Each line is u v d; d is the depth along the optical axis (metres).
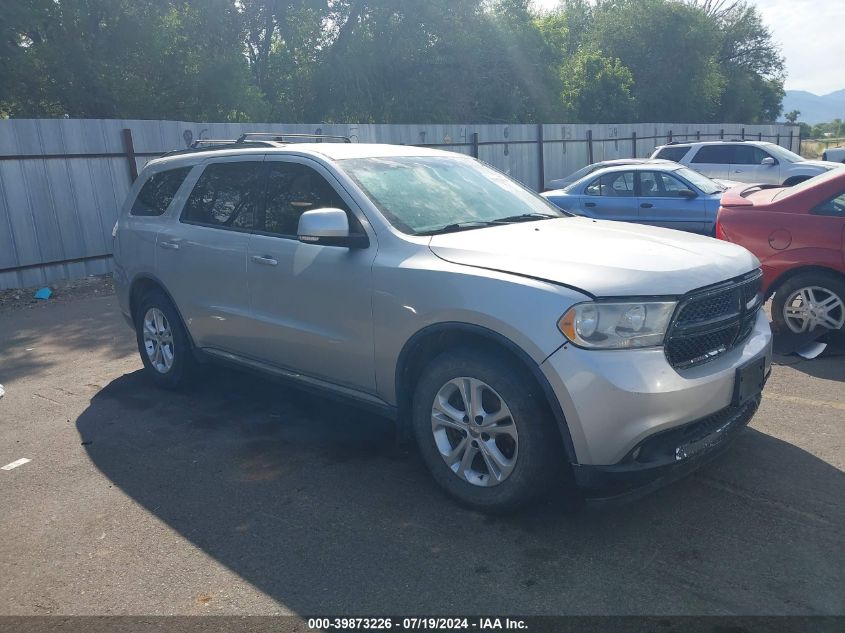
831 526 3.49
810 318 6.31
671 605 2.97
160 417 5.32
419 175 4.70
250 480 4.25
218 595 3.15
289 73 25.11
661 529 3.54
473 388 3.65
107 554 3.51
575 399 3.27
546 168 22.27
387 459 4.48
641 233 4.24
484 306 3.51
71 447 4.82
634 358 3.28
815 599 2.97
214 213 5.25
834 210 6.18
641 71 41.97
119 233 6.11
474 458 3.81
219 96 19.59
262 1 23.17
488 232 4.11
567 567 3.26
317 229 3.96
